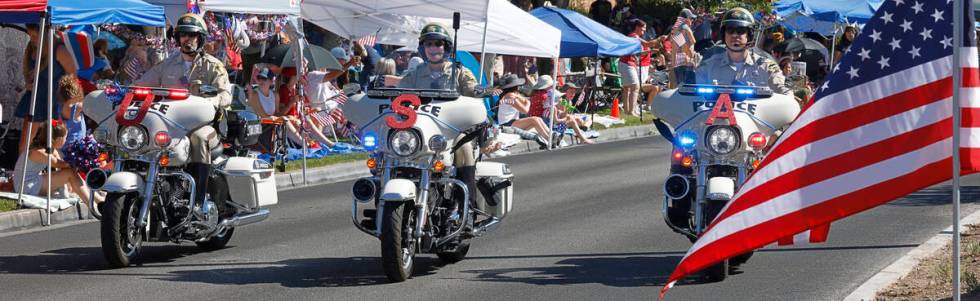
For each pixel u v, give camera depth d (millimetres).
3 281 12422
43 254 14117
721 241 8578
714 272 12242
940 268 12352
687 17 28672
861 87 8523
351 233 15844
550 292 11891
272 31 27719
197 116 13125
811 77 33750
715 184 11695
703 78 12883
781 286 12109
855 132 8523
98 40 23250
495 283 12359
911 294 11211
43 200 17125
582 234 15703
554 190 20656
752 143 12023
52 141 17375
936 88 8492
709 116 12094
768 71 12859
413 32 27281
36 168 17484
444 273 12922
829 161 8523
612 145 30203
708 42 20812
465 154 12766
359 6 25359
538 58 35562
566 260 13758
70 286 12164
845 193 8523
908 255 13523
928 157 8523
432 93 12453
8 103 23125
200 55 13805
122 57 25594
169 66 13828
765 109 12188
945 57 8484
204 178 13500
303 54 25141
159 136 12906
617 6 42031
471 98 12594
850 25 38344
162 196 13320
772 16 35031
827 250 14195
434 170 12289
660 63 37250
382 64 26203
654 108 12523
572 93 32844
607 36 33531
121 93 13180
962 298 10789
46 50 19422
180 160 13273
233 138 14680
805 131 8547
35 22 18297
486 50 26953
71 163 17312
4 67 23125
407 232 12289
